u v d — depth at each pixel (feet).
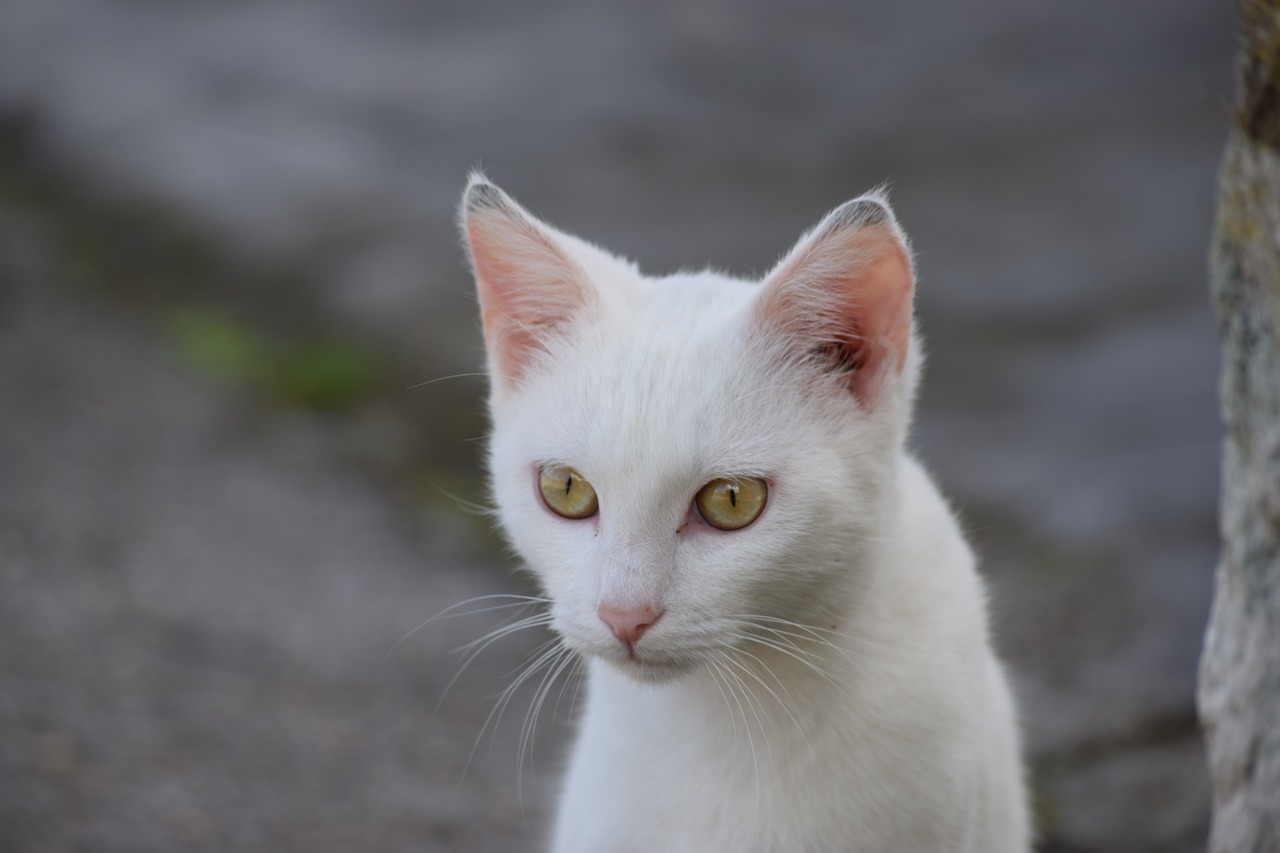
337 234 41.88
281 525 28.94
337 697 22.89
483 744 22.16
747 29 61.31
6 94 52.37
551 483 13.87
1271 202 14.01
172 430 32.50
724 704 14.33
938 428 32.86
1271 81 13.65
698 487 13.25
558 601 13.73
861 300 13.56
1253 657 14.65
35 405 32.32
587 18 61.93
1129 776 20.71
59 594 24.29
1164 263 40.01
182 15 61.26
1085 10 63.00
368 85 53.83
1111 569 26.73
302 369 35.91
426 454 32.71
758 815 14.40
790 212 43.93
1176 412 32.32
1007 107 52.75
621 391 13.29
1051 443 31.73
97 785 19.03
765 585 13.44
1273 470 14.26
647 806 14.79
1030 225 43.14
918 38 60.59
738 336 13.41
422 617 26.07
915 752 14.11
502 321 14.71
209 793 19.47
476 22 61.21
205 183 45.16
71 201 44.88
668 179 46.44
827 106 53.36
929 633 14.46
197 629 24.14
